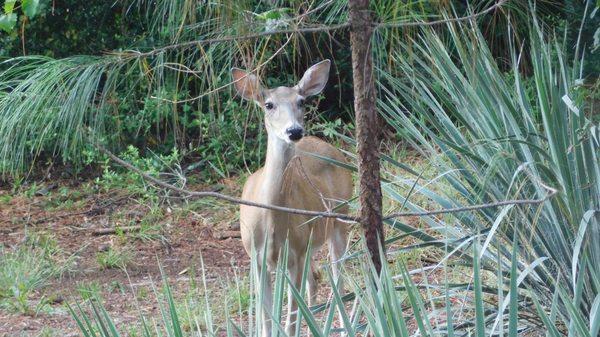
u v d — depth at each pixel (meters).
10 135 10.53
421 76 9.06
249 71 6.95
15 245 16.12
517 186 8.52
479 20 9.71
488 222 8.75
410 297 5.57
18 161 11.68
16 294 13.19
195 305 12.52
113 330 6.04
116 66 7.00
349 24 6.88
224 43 7.24
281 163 11.02
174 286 13.98
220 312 12.24
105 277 14.49
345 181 12.95
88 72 6.94
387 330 5.48
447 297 5.73
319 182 12.19
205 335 10.84
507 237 8.62
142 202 17.98
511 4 8.96
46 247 15.55
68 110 7.01
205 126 17.88
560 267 8.34
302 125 11.64
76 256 15.40
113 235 16.78
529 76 15.22
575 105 7.49
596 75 16.84
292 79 16.81
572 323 5.61
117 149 19.39
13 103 9.29
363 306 5.68
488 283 10.80
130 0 18.33
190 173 19.22
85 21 20.12
